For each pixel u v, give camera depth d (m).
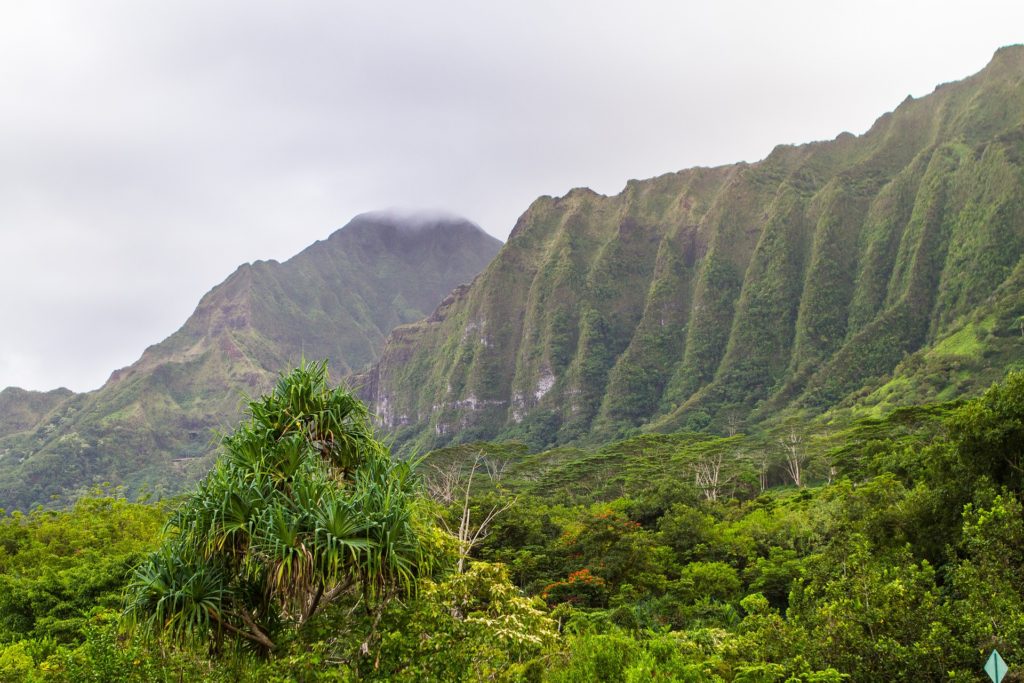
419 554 9.49
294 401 10.30
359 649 9.38
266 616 9.51
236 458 9.72
